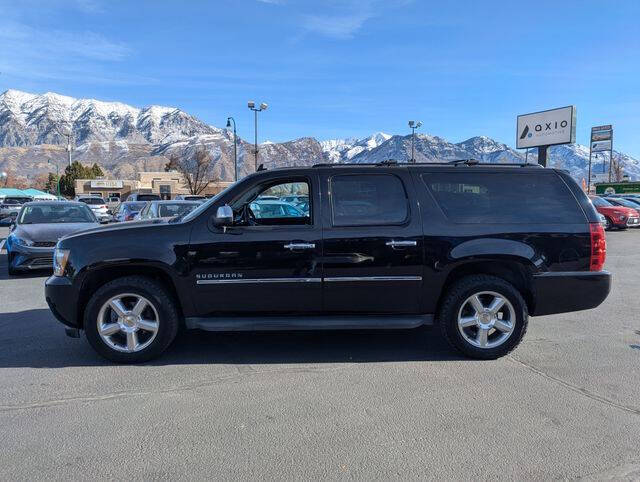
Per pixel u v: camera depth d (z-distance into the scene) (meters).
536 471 3.16
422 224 5.05
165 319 5.03
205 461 3.27
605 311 7.28
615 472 3.15
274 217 5.86
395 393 4.33
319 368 4.95
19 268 10.22
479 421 3.81
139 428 3.71
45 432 3.65
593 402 4.15
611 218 21.83
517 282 5.33
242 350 5.51
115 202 57.31
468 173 5.24
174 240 4.97
